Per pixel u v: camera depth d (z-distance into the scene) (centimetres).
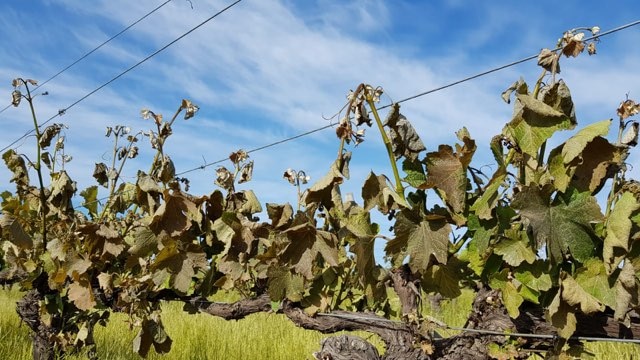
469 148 240
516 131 232
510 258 233
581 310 226
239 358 687
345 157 285
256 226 349
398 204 261
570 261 235
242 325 823
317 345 678
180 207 360
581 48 227
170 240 355
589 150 223
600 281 221
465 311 772
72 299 419
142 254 360
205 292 384
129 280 405
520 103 237
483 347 255
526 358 249
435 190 263
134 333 759
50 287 450
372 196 269
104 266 445
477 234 247
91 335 534
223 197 375
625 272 214
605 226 223
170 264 359
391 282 283
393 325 279
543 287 231
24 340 703
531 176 241
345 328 300
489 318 255
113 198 478
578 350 234
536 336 239
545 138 227
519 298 239
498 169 238
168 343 412
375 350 282
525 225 236
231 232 362
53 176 512
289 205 313
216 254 387
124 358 627
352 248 268
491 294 254
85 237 422
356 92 275
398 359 272
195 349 703
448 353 264
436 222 251
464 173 248
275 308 330
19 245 440
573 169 225
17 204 467
